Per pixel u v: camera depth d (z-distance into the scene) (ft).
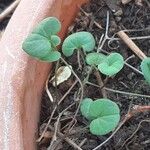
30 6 0.48
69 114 0.52
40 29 0.45
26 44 0.44
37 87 0.51
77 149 0.50
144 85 0.54
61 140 0.51
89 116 0.44
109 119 0.43
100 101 0.44
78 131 0.51
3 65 0.45
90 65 0.52
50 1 0.49
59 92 0.54
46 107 0.53
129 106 0.52
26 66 0.45
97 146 0.49
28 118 0.46
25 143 0.44
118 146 0.50
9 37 0.46
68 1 0.54
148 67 0.45
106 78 0.53
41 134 0.51
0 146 0.40
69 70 0.55
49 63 0.53
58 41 0.46
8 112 0.42
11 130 0.41
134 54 0.56
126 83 0.54
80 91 0.53
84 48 0.48
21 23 0.47
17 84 0.44
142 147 0.50
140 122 0.51
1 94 0.43
